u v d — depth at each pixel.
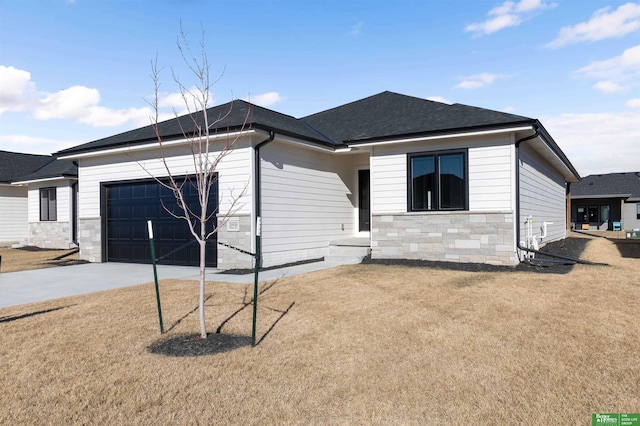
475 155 9.93
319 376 3.87
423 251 10.56
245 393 3.54
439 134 9.97
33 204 20.05
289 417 3.14
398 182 10.91
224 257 10.59
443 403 3.32
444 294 6.95
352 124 13.88
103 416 3.15
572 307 5.97
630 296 6.56
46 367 4.12
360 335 4.99
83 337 5.06
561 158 14.26
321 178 12.62
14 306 6.73
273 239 10.77
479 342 4.66
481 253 9.87
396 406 3.29
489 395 3.44
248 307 6.41
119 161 12.59
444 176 10.34
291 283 8.21
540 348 4.43
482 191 9.86
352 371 3.97
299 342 4.79
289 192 11.34
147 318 5.90
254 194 10.13
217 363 4.20
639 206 30.44
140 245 12.39
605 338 4.68
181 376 3.89
